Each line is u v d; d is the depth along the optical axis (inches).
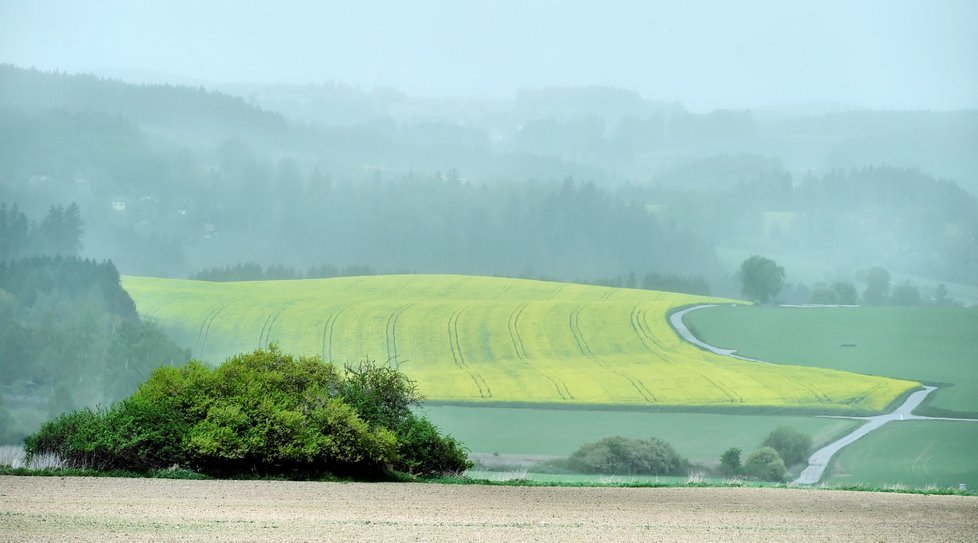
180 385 3336.6
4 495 2479.1
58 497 2470.5
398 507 2503.7
